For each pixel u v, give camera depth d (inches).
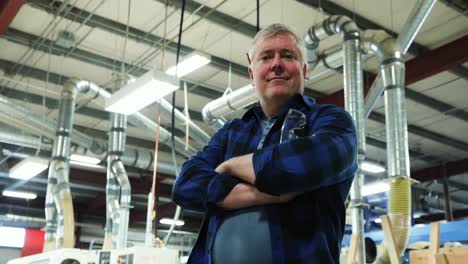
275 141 42.0
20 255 450.0
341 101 281.4
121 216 222.2
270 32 47.0
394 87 155.1
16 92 281.3
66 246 192.1
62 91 216.4
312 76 198.8
